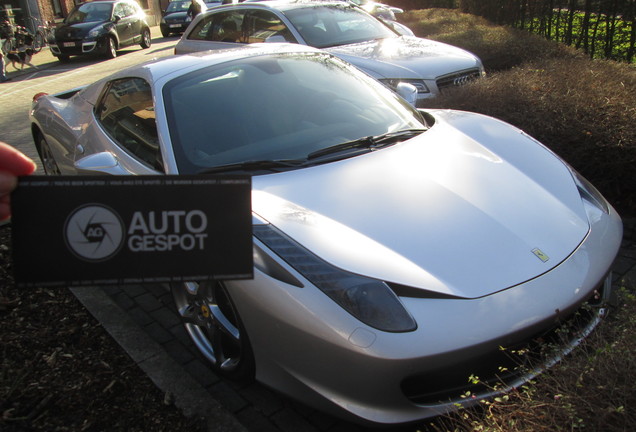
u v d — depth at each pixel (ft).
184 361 9.94
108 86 13.70
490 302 7.29
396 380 6.97
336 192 8.93
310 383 7.48
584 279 7.97
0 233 13.74
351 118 11.29
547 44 26.94
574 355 6.93
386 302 7.16
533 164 10.34
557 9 33.68
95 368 9.23
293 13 23.76
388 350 6.86
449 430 7.23
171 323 11.05
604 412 5.69
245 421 8.52
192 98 10.97
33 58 61.26
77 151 13.33
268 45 13.62
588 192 9.92
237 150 10.15
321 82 12.09
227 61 12.16
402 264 7.56
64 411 8.16
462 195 9.00
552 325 7.48
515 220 8.64
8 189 3.82
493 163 10.14
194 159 9.86
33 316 10.64
